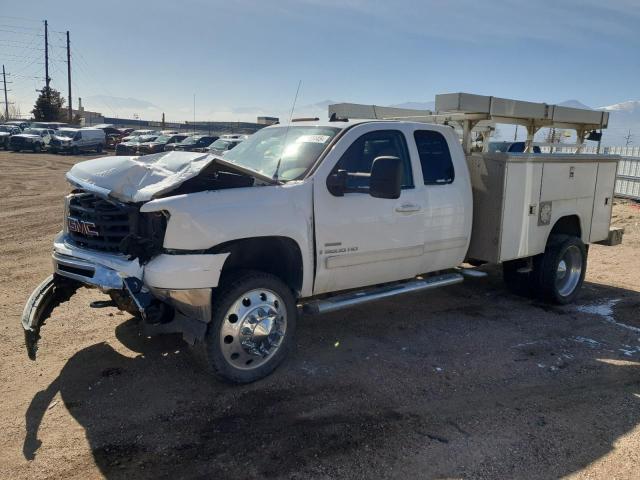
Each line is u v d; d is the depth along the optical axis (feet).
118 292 13.75
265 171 16.22
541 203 20.58
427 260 18.07
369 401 13.64
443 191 18.07
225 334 13.73
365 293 16.70
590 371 15.88
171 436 11.90
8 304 19.97
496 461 11.23
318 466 10.93
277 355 14.74
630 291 24.77
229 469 10.78
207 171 14.01
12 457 11.00
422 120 22.38
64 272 14.64
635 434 12.47
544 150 30.71
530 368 15.94
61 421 12.37
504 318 20.43
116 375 14.67
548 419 13.03
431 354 16.74
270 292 14.35
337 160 15.55
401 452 11.46
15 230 34.60
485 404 13.67
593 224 23.50
